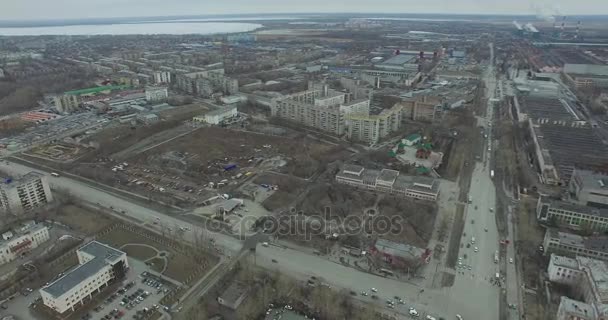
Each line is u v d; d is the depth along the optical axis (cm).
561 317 16862
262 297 19262
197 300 19300
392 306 18862
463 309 18650
